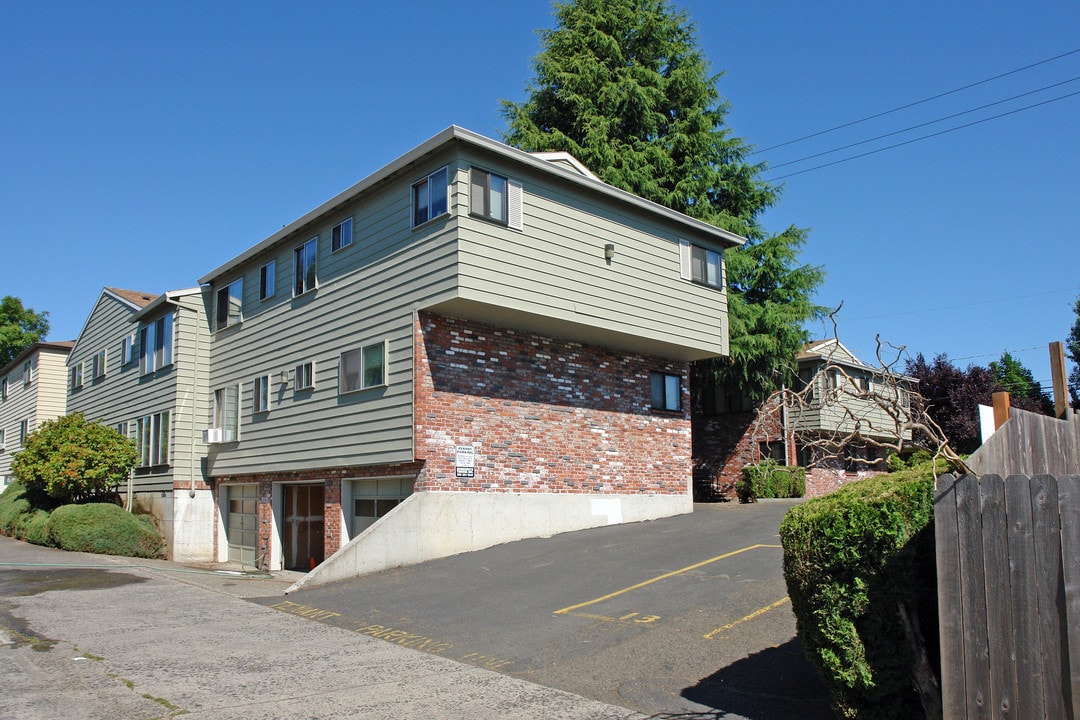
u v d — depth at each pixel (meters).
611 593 11.89
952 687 5.08
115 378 28.09
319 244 20.08
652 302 19.95
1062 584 4.78
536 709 7.31
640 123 29.09
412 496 16.20
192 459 23.53
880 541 5.70
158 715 7.10
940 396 35.75
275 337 21.36
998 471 7.37
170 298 23.89
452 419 17.00
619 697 7.63
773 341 27.25
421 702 7.56
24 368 39.84
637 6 30.66
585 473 19.48
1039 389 46.59
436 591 13.28
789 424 27.80
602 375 20.38
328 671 8.75
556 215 18.02
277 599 13.60
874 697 5.78
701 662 8.48
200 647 9.94
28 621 11.49
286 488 21.33
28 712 7.11
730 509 22.53
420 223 17.02
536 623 10.65
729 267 27.84
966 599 5.10
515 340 18.47
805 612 6.11
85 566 17.94
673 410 22.28
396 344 17.20
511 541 17.58
